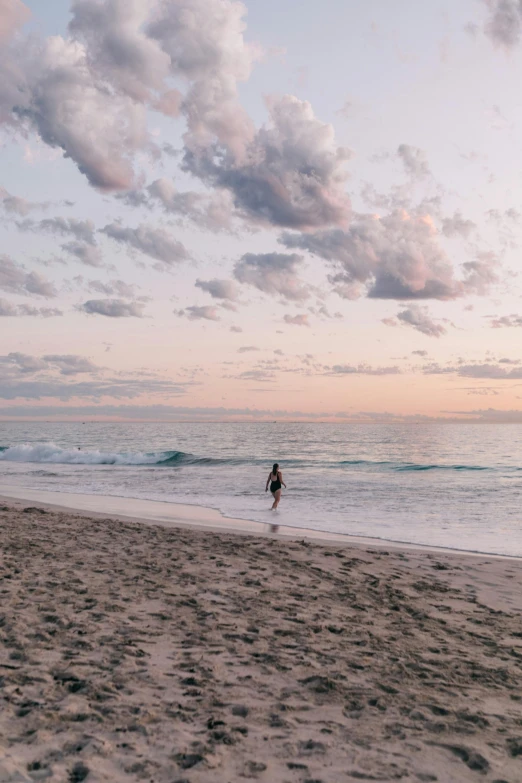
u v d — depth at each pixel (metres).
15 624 5.66
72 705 3.90
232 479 30.36
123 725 3.64
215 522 16.11
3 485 26.70
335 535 14.38
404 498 22.59
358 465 41.25
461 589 8.81
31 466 39.53
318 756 3.38
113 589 7.34
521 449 68.31
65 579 7.75
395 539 14.05
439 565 10.57
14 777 2.90
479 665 5.30
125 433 134.75
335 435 122.50
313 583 8.48
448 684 4.77
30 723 3.59
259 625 6.18
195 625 6.03
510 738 3.78
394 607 7.40
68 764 3.09
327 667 5.01
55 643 5.21
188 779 3.02
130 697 4.10
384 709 4.17
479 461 47.34
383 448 70.19
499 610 7.64
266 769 3.19
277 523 16.25
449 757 3.47
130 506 19.28
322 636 5.93
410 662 5.27
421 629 6.46
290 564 9.77
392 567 10.17
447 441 92.75
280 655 5.26
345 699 4.32
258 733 3.65
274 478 19.44
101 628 5.72
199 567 9.09
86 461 44.22
